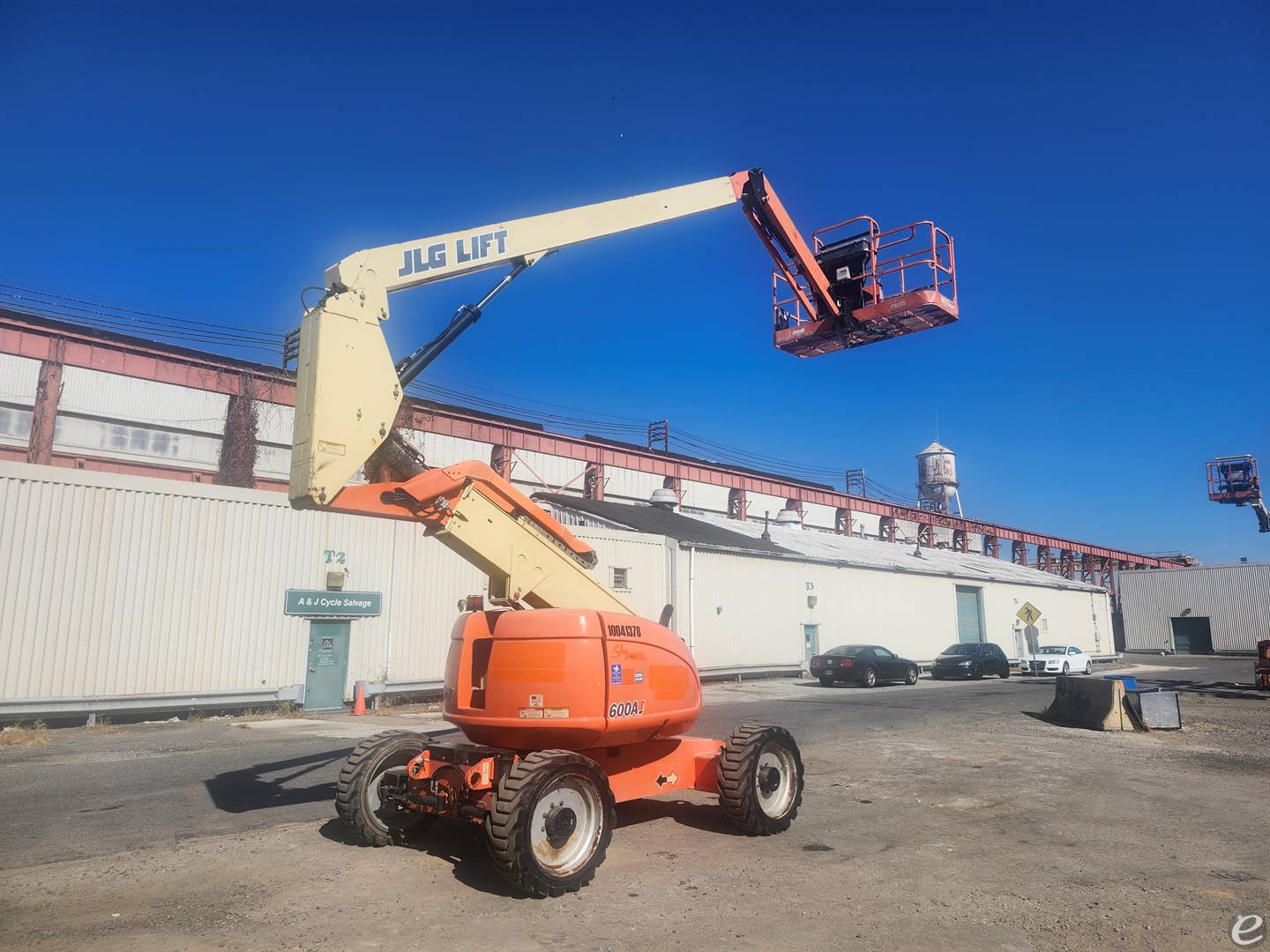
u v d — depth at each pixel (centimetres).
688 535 2856
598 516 2817
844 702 2033
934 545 6806
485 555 618
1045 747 1222
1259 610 5684
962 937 464
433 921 482
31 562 1397
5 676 1353
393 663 1892
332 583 1795
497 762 576
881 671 2627
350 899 520
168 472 2939
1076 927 482
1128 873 593
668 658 666
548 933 466
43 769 994
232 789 868
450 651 671
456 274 634
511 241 675
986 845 667
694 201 895
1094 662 4912
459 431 3797
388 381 560
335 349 533
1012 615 4569
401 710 1802
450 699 645
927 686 2688
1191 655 5903
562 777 546
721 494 5172
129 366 2872
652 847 657
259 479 3127
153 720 1527
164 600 1545
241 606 1652
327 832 685
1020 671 3766
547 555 657
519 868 508
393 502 570
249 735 1315
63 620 1421
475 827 703
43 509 1420
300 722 1524
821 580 3272
